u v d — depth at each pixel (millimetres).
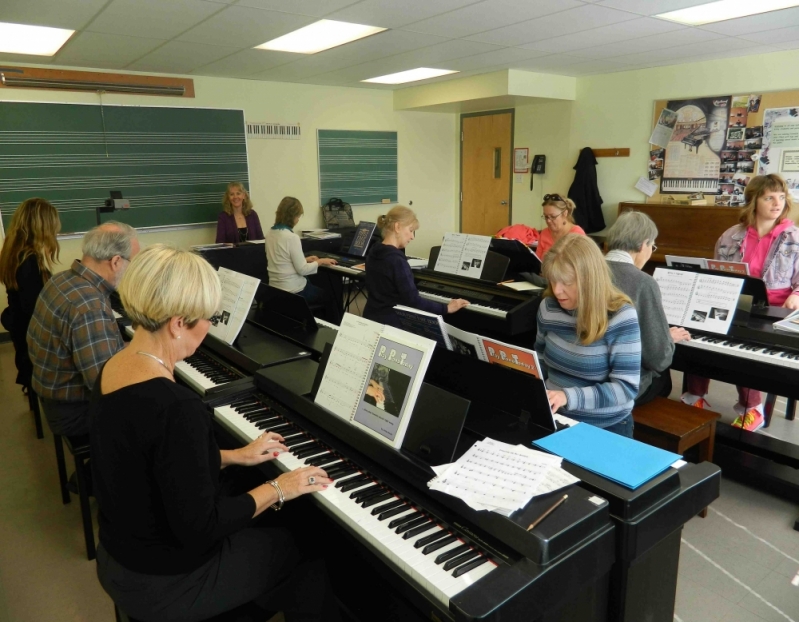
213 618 1396
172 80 5652
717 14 3900
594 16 3807
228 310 2389
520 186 7332
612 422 1797
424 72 6008
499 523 1132
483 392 1591
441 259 3895
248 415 1824
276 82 6348
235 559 1362
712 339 2488
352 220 6945
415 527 1236
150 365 1204
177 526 1154
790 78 4949
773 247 3016
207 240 6191
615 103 6148
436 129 7863
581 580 1141
